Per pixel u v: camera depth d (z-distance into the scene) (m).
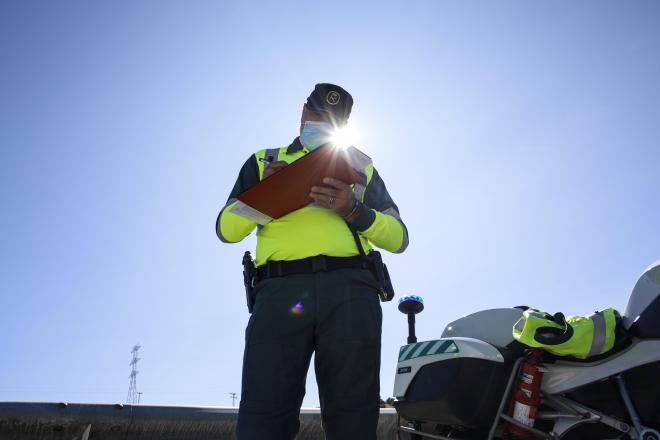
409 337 3.76
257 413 2.32
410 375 3.51
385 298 2.76
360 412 2.41
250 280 2.66
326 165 2.28
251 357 2.43
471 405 3.26
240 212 2.42
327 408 2.48
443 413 3.32
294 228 2.57
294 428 2.40
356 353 2.44
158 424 3.87
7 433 3.42
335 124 2.79
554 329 3.11
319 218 2.60
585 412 3.04
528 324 3.19
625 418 3.03
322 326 2.46
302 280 2.48
